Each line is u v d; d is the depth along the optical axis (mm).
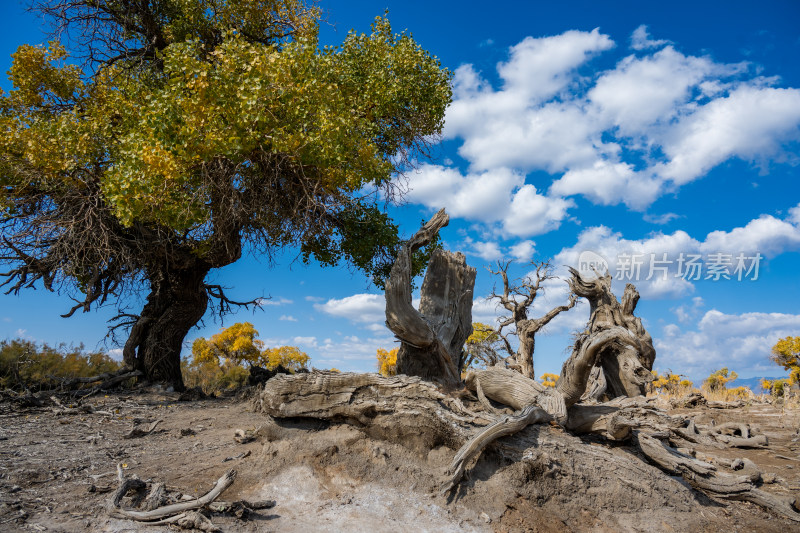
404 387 6891
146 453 7285
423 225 11320
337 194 11891
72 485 5777
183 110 10094
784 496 6648
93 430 8961
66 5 13586
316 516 5391
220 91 10000
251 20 14398
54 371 14945
